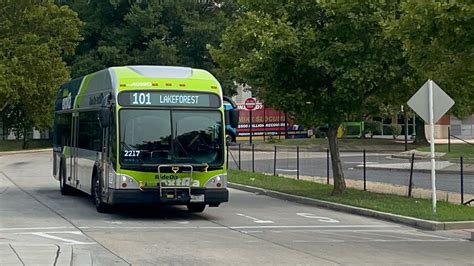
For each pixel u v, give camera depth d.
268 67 26.41
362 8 25.05
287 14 26.33
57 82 70.31
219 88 21.70
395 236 19.05
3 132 87.31
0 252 14.27
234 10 75.81
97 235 17.91
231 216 22.89
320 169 43.38
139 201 20.44
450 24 17.50
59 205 25.14
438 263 14.79
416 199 26.52
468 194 29.00
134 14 74.19
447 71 20.17
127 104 20.78
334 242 17.59
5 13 70.00
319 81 27.25
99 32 78.25
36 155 64.38
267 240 17.67
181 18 75.38
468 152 51.59
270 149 63.16
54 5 72.56
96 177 23.09
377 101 27.67
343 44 25.22
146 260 14.42
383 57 25.31
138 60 73.06
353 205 24.66
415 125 67.62
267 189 30.89
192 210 23.66
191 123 21.09
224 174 21.22
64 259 13.59
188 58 74.62
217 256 15.04
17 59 66.31
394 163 44.97
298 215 23.50
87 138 24.73
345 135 75.69
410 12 18.30
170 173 20.59
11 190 31.05
